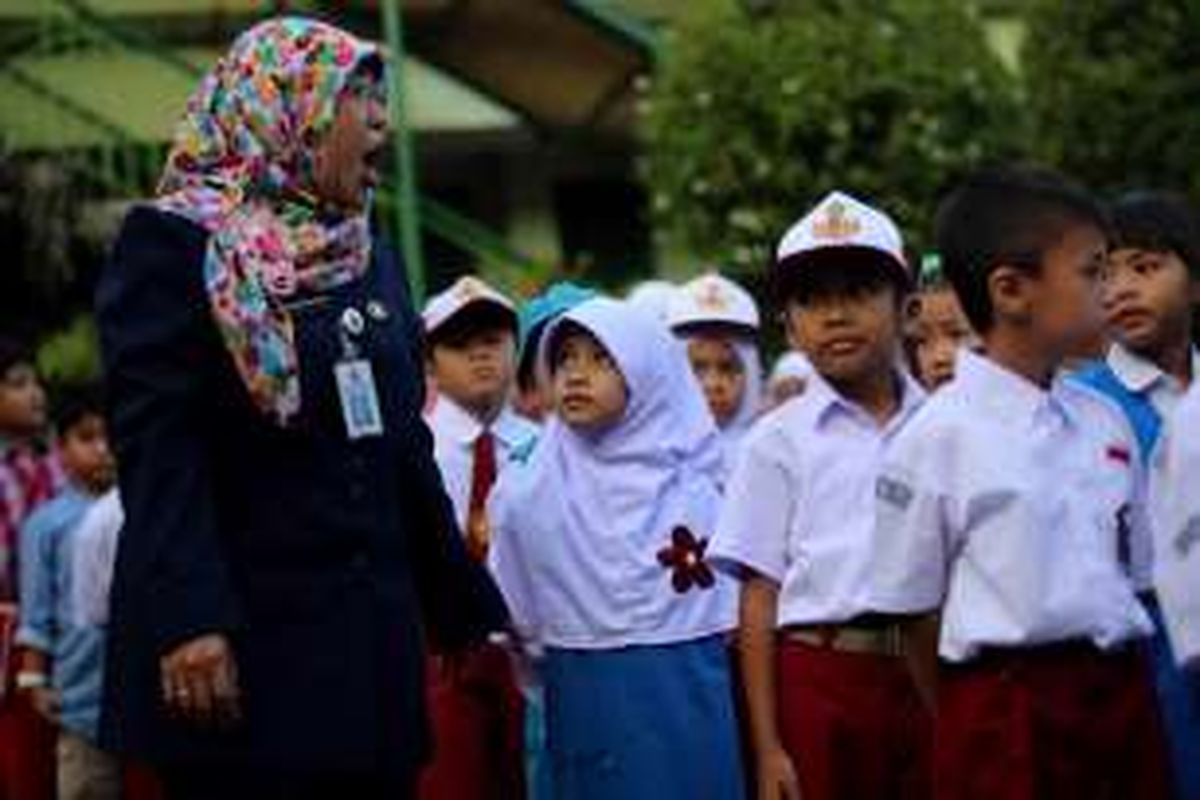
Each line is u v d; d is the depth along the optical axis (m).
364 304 6.58
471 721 9.59
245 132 6.50
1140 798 6.40
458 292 10.20
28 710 12.97
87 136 20.44
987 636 6.27
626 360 8.59
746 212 18.91
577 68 22.53
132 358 6.23
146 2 21.95
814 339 7.75
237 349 6.30
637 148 23.73
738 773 8.66
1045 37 18.89
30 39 20.86
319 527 6.39
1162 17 18.38
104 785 12.39
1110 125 18.47
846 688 7.58
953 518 6.38
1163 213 7.70
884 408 7.80
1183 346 7.76
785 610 7.75
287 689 6.31
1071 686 6.29
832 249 7.67
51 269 19.38
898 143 18.77
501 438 10.22
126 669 6.20
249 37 6.60
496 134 23.30
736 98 19.00
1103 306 6.80
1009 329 6.46
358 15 21.92
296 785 6.34
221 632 6.09
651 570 8.57
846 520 7.64
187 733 6.20
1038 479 6.32
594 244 24.09
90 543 12.03
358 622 6.40
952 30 19.23
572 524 8.62
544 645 8.70
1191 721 7.09
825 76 18.81
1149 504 6.57
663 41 21.17
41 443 13.92
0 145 19.72
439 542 6.84
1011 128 19.06
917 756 7.54
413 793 6.61
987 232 6.48
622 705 8.54
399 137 19.44
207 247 6.34
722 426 10.38
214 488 6.34
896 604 6.50
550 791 8.85
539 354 9.70
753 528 7.80
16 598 13.62
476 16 21.78
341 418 6.46
